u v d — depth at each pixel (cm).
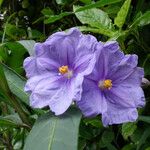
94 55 14
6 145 19
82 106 14
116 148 21
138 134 20
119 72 15
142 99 15
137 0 22
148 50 21
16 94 17
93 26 19
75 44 15
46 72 15
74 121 14
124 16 18
